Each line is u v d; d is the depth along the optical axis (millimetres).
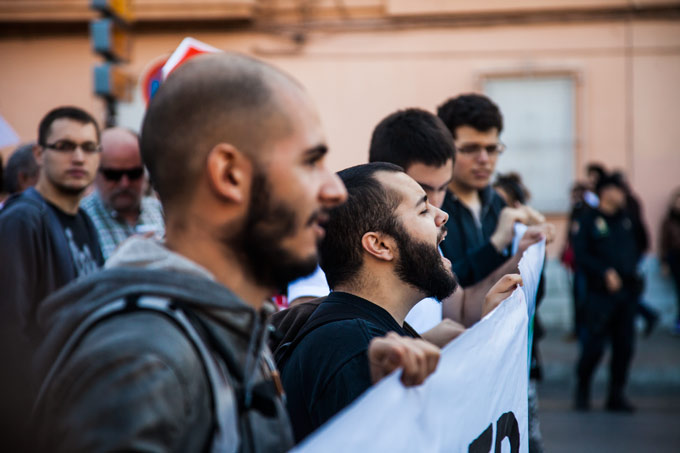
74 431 873
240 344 1019
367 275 1677
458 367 1209
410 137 2305
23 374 1011
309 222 1058
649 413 6559
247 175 1021
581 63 10328
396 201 1680
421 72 10367
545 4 10219
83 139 3021
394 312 1691
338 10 10305
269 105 1025
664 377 7562
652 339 9305
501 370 1483
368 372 1466
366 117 10406
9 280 2652
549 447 5445
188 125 1018
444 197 2646
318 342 1542
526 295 1877
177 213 1048
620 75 10328
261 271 1060
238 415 996
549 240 2539
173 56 3311
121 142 3789
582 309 6680
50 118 2998
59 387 908
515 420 1646
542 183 10500
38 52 10398
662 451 5359
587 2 10227
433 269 1684
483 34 10328
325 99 10422
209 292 1001
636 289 6645
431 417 1116
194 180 1023
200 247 1040
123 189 3797
